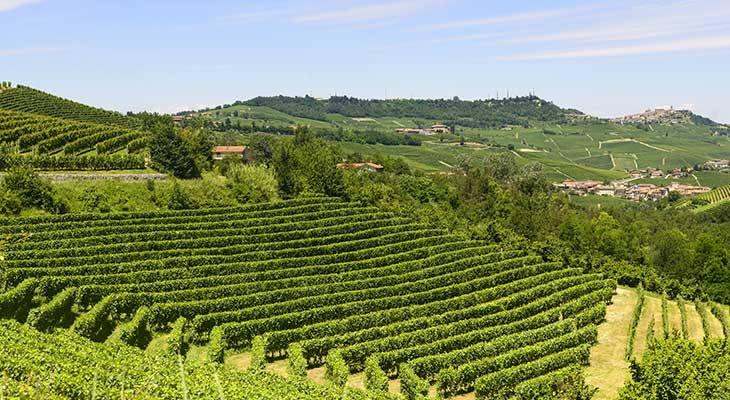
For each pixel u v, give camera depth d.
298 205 87.19
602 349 52.25
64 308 45.53
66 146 92.25
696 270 92.12
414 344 47.22
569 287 67.75
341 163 157.12
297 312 51.25
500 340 47.56
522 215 116.88
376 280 61.03
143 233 63.66
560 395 36.28
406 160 199.12
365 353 44.62
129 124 145.38
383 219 84.50
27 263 52.16
